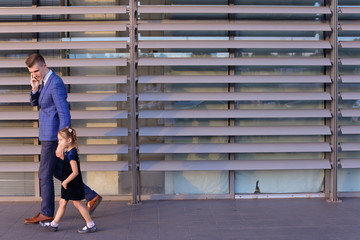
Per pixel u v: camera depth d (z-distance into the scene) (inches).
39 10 231.9
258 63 239.6
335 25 240.4
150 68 244.1
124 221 210.7
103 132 235.8
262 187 254.5
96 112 235.9
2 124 243.3
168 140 247.1
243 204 240.1
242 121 249.4
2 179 248.1
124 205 238.5
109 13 236.2
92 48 232.2
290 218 214.7
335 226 202.7
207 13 243.9
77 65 233.0
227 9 236.1
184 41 237.1
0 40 240.4
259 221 210.1
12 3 240.1
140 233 193.6
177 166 241.4
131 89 235.6
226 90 248.5
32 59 198.2
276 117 243.9
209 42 237.6
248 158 250.7
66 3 241.9
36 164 241.0
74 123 245.9
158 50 243.6
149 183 250.1
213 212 225.0
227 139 249.4
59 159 203.8
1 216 219.5
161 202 244.4
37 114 235.5
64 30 231.0
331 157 247.6
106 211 227.6
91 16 242.4
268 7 238.2
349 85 251.4
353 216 217.5
